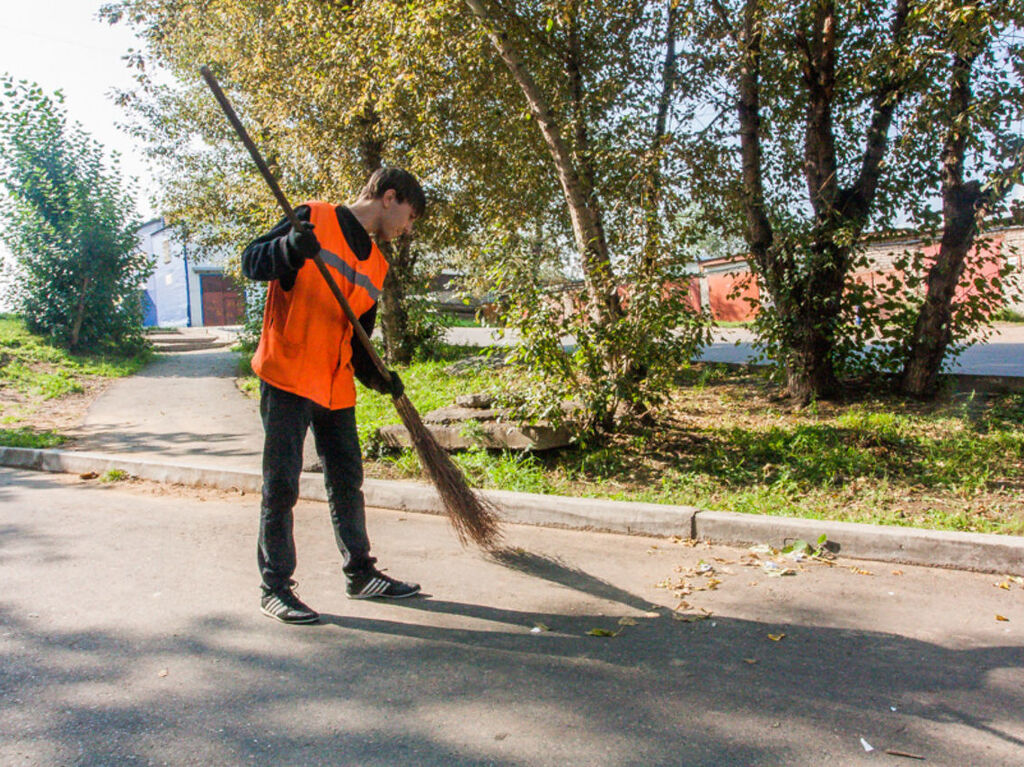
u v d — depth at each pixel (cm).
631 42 890
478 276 767
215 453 676
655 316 589
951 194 763
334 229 327
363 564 352
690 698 258
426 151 1027
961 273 784
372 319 356
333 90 1018
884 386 853
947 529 415
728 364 1103
